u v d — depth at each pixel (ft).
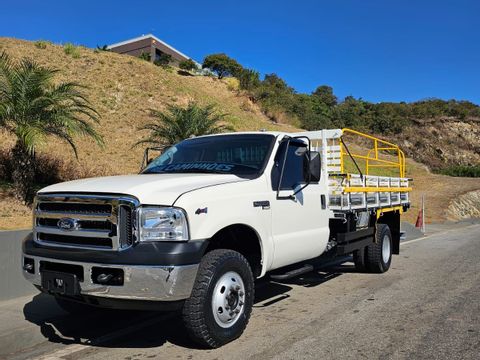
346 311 20.42
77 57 99.50
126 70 102.73
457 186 121.90
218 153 19.71
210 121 53.57
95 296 14.19
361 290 24.59
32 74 35.70
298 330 17.69
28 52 92.58
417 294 23.65
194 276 14.30
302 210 19.89
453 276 28.60
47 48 99.14
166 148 22.48
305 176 18.98
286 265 19.44
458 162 242.58
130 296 13.79
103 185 15.24
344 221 23.70
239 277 16.08
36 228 16.02
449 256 37.63
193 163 19.51
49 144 53.57
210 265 15.02
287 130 126.82
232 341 16.39
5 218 31.07
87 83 87.56
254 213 16.89
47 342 16.89
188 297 14.42
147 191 14.53
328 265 32.17
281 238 18.37
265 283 26.07
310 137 23.94
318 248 21.29
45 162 43.80
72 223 14.82
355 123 223.30
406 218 84.89
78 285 14.37
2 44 92.73
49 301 21.11
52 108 37.40
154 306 14.14
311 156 19.17
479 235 56.75
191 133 51.49
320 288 25.04
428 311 20.36
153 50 224.33
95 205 14.58
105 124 72.33
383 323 18.62
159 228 14.06
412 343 16.28
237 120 106.73
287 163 19.77
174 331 17.85
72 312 19.19
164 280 13.69
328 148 24.36
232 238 17.22
